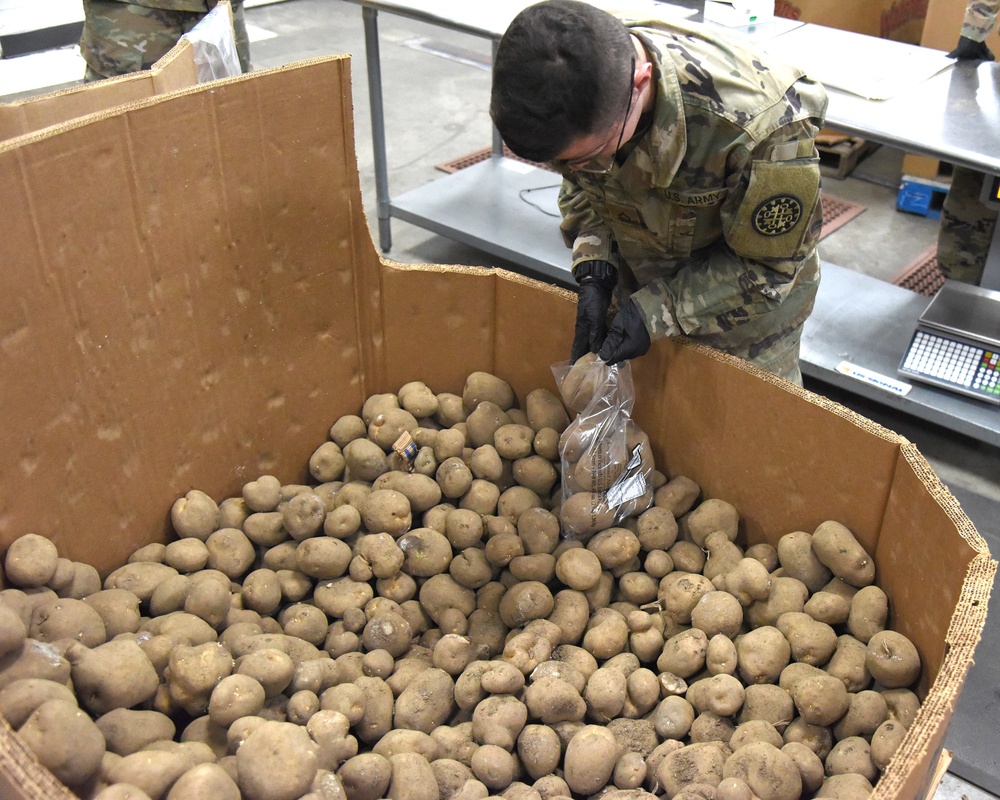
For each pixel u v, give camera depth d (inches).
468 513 56.7
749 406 54.2
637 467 58.0
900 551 48.5
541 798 42.3
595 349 57.1
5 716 35.7
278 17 203.5
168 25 88.6
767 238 48.5
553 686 46.4
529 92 38.3
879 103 75.5
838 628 51.4
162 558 54.6
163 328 52.4
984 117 72.8
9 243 42.2
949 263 96.1
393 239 126.1
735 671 48.7
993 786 57.3
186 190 50.9
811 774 42.4
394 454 61.8
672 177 46.7
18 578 44.9
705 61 44.9
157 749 40.0
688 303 52.2
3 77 150.3
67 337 46.6
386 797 41.8
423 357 68.2
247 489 58.8
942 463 87.2
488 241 108.6
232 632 49.3
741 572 51.5
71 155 44.1
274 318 59.7
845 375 86.5
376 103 111.3
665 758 44.1
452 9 96.7
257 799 38.1
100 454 50.6
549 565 54.6
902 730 42.5
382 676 49.5
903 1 129.8
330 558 53.8
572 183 59.6
